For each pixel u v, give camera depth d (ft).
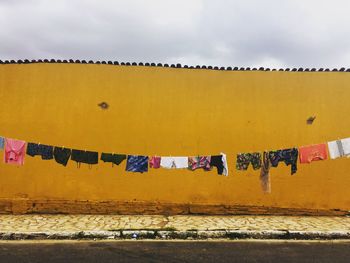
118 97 33.55
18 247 24.39
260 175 33.73
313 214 33.60
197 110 33.81
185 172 33.53
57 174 32.96
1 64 33.04
